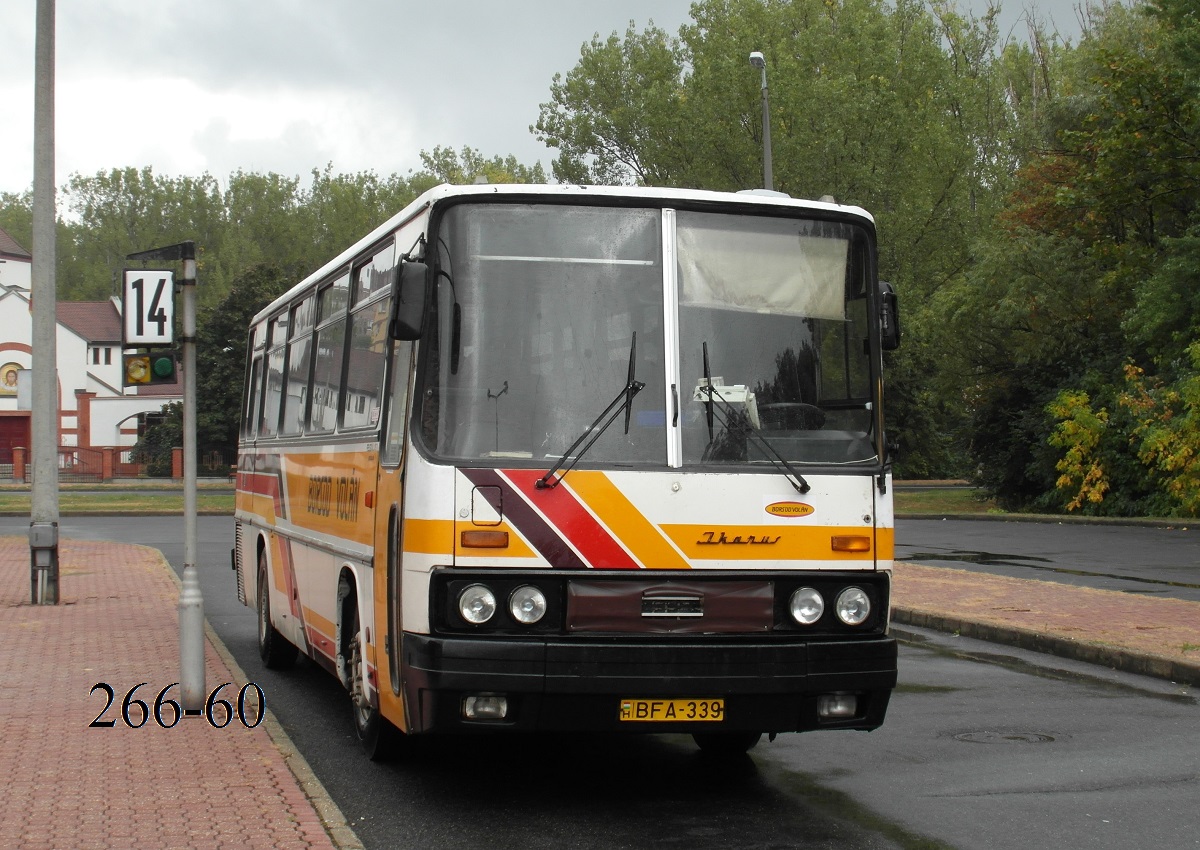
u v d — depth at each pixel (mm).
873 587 7070
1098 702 10352
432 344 6887
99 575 20391
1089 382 36562
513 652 6496
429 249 6977
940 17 60906
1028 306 38031
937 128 51375
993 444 39969
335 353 9516
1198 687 11047
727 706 6684
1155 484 33938
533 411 6875
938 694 10734
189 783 7242
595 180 59500
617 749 8703
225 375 72000
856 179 48844
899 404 59688
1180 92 31922
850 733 9164
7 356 79438
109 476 68875
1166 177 33156
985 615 14695
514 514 6680
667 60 58281
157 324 9578
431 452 6758
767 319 7242
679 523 6812
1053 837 6496
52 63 17078
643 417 6941
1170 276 32281
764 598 6848
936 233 51844
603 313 7059
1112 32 46844
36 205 17016
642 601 6703
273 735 8602
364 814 7031
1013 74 60969
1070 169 39750
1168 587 17984
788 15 57406
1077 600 16031
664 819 6887
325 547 9398
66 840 6090
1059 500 36875
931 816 6914
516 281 7023
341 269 9516
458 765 8250
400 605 6961
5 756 7914
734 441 7000
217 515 40406
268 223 129375
